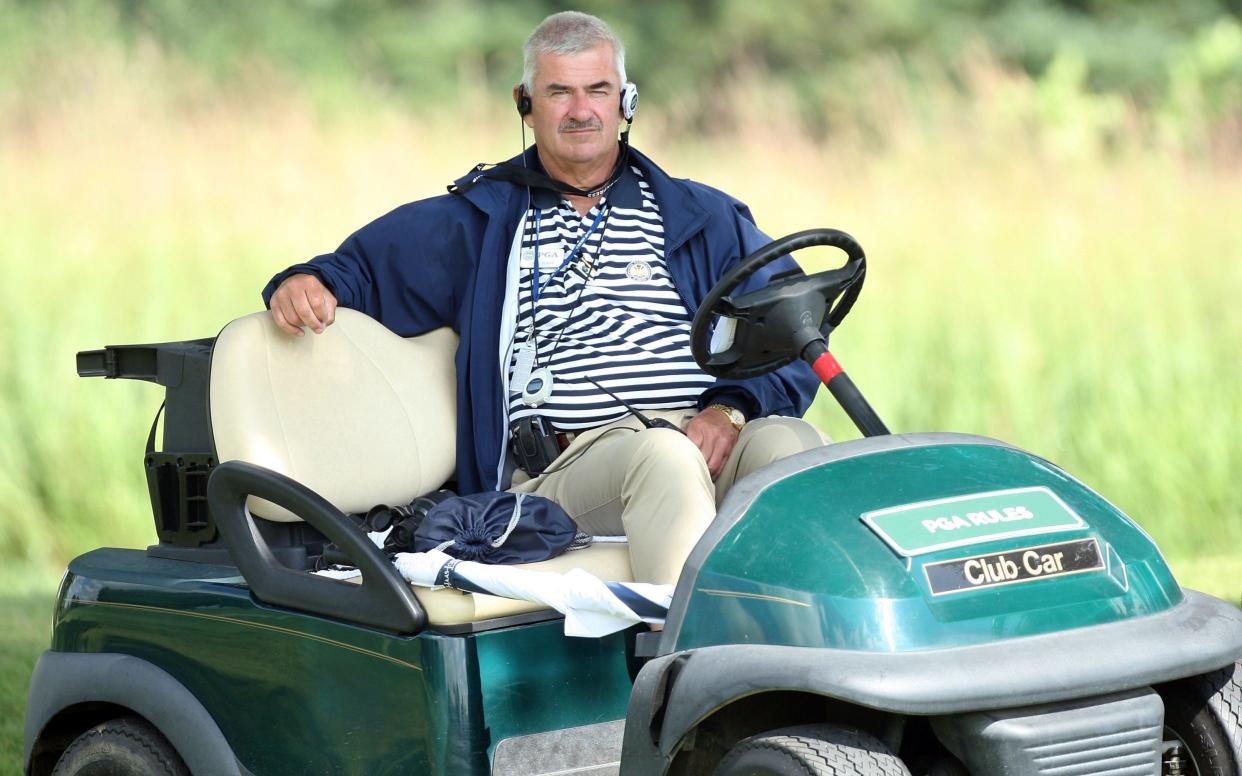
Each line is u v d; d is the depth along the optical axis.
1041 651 8.34
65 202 34.34
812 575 8.65
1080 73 41.38
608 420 12.72
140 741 11.40
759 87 48.50
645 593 9.93
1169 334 29.02
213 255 32.78
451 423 13.02
